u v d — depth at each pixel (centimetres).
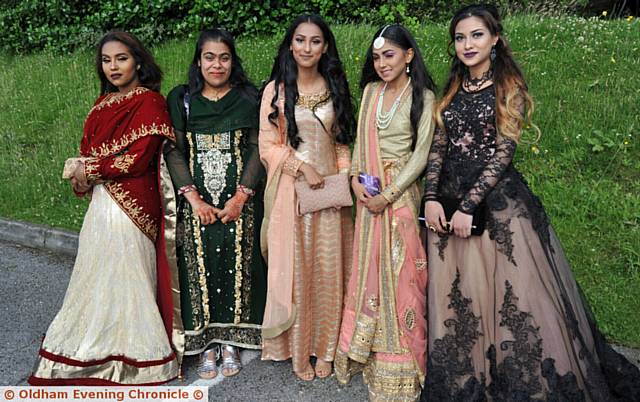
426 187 279
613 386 275
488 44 259
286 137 303
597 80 505
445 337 269
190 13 723
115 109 308
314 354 317
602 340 287
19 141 628
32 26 824
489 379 262
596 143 446
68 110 649
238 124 311
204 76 309
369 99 294
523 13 719
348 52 577
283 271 301
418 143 280
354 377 314
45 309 398
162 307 320
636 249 369
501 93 261
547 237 268
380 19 689
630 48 539
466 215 261
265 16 702
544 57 546
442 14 724
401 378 284
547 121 475
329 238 305
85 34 763
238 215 313
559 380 247
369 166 290
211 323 323
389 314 286
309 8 703
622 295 346
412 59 283
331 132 304
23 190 557
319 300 312
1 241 518
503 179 266
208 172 311
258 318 329
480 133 264
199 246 312
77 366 300
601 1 791
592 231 393
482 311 265
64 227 503
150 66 321
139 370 302
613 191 415
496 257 262
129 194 308
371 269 289
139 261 308
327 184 297
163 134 303
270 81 308
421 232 292
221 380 315
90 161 304
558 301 258
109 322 303
